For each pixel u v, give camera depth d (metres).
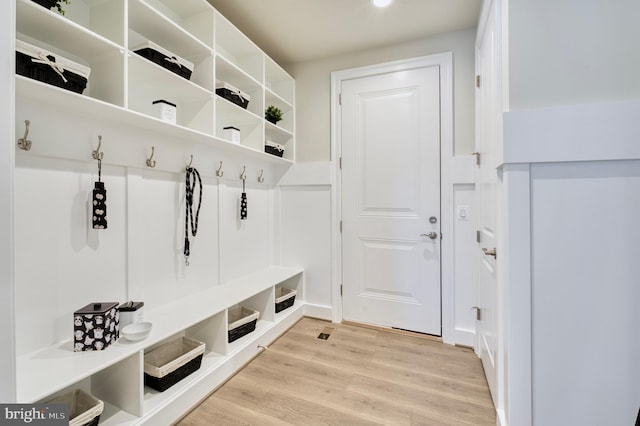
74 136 1.38
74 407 1.33
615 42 1.10
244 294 2.11
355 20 2.21
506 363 1.27
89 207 1.47
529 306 1.20
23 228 1.25
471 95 2.32
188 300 1.97
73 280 1.41
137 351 1.34
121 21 1.35
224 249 2.37
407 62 2.50
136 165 1.67
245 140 2.43
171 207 1.91
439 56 2.40
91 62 1.41
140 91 1.69
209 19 1.85
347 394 1.73
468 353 2.21
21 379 1.10
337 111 2.75
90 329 1.30
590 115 1.11
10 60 0.91
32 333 1.28
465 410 1.60
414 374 1.93
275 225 3.00
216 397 1.70
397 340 2.41
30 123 1.23
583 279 1.14
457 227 2.36
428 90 2.44
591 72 1.12
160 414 1.43
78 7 1.38
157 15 1.49
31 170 1.26
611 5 1.10
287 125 2.92
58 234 1.35
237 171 2.47
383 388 1.79
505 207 1.24
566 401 1.17
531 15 1.18
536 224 1.19
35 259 1.28
